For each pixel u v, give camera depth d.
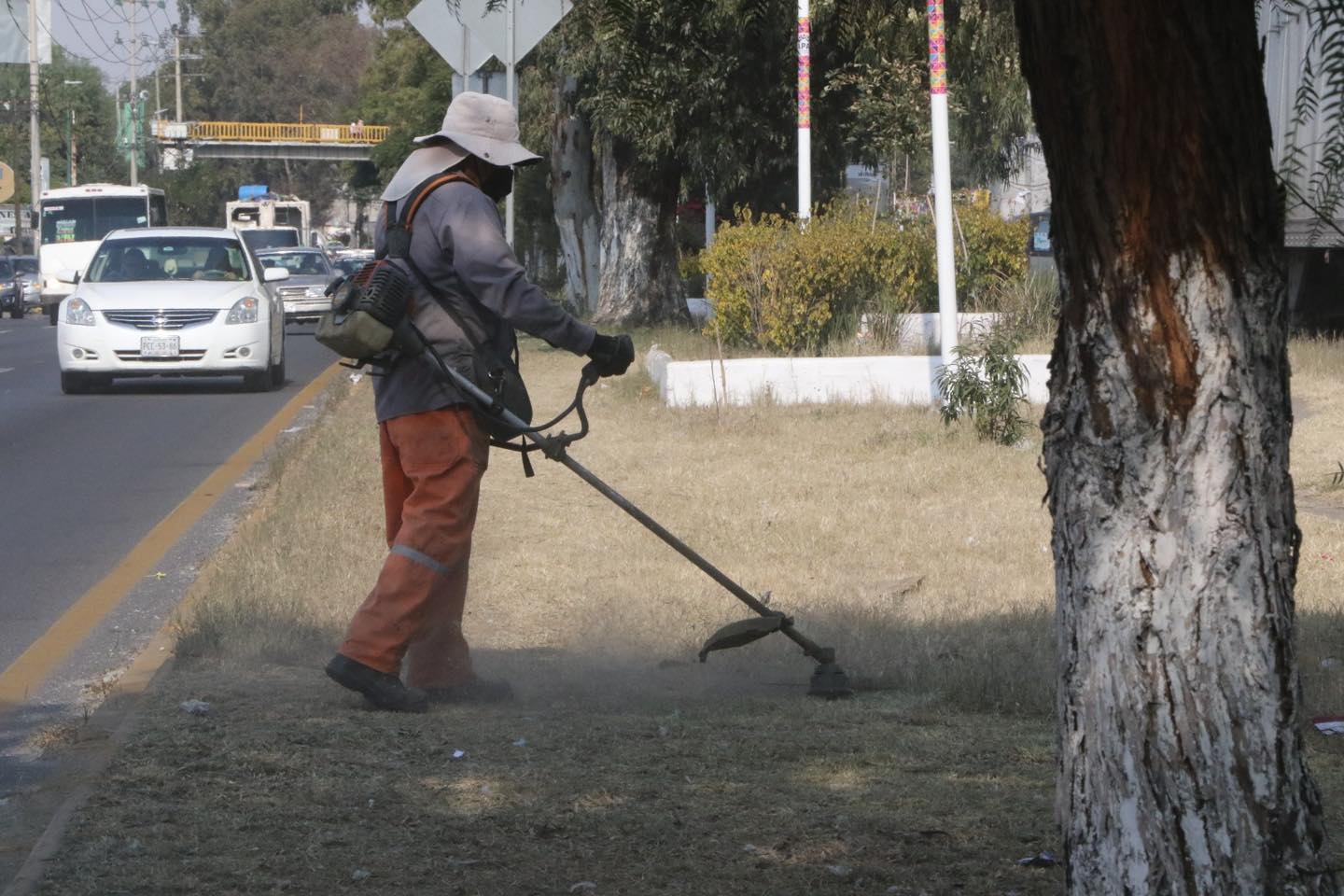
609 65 8.88
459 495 13.51
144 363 45.72
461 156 13.90
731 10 8.66
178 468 31.39
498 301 13.12
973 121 33.88
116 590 19.91
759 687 14.66
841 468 28.48
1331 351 41.69
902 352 40.94
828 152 62.72
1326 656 15.32
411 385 13.41
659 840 10.09
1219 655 6.79
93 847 9.88
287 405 43.47
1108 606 6.92
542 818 10.52
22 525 24.94
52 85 117.19
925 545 21.78
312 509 23.53
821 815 10.62
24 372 56.22
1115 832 6.93
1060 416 7.05
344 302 13.25
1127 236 6.66
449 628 13.87
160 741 12.34
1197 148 6.52
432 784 11.29
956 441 31.05
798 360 37.00
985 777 11.55
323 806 10.73
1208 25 6.43
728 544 21.91
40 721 13.85
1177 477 6.77
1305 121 6.55
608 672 15.28
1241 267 6.68
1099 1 6.44
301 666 15.27
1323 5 6.40
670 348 48.78
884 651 15.77
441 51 30.36
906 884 9.31
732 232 42.91
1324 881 6.90
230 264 48.97
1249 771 6.79
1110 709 6.93
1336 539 21.98
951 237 33.66
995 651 15.56
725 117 43.31
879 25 11.13
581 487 26.83
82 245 104.56
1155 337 6.71
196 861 9.63
